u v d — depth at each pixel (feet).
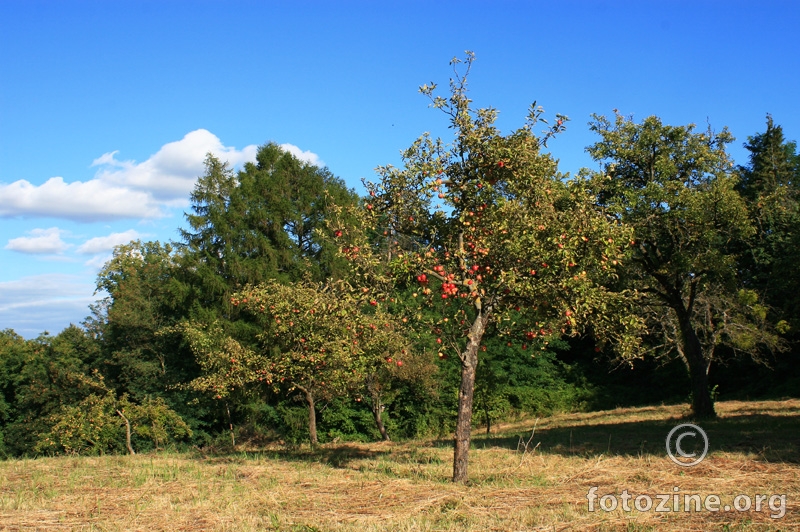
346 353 45.93
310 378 50.55
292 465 39.45
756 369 106.32
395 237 34.94
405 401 96.02
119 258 142.00
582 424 72.79
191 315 92.58
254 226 100.48
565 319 31.99
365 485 31.22
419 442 62.23
